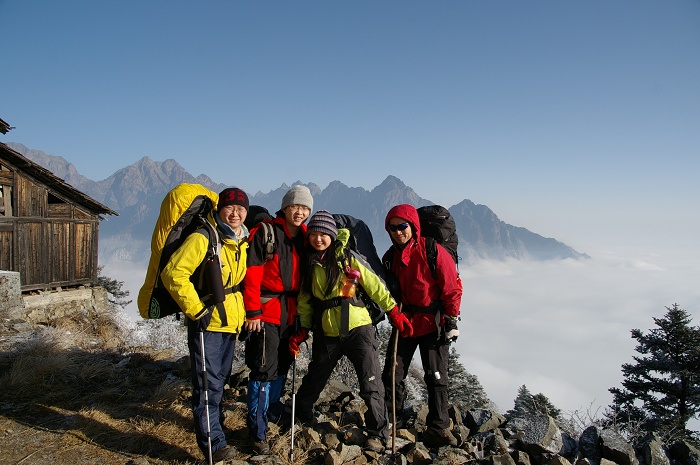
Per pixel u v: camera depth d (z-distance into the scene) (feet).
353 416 12.80
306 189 11.00
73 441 11.10
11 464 10.10
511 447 11.93
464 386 76.02
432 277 11.68
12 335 20.17
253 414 10.57
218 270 9.77
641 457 11.39
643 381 75.25
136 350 18.92
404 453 11.00
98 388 14.49
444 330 11.48
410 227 11.87
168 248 9.75
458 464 10.48
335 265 10.82
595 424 13.32
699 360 70.59
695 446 11.90
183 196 9.77
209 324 9.90
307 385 11.98
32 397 13.56
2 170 41.63
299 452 10.66
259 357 10.53
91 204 49.39
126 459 10.43
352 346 11.04
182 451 10.70
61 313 45.21
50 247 45.60
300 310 11.37
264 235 10.64
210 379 10.11
